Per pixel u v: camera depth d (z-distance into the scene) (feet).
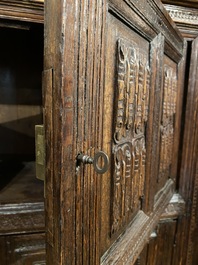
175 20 3.05
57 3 1.01
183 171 3.76
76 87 1.13
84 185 1.29
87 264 1.43
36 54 3.94
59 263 1.17
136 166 2.12
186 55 3.41
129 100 1.81
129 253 1.91
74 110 1.13
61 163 1.08
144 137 2.28
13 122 4.03
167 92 2.89
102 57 1.34
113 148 1.67
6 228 2.66
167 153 3.24
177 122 3.52
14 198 2.86
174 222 3.83
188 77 3.51
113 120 1.64
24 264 2.79
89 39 1.19
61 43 1.01
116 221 1.83
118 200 1.83
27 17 2.26
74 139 1.16
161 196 3.05
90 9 1.17
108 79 1.52
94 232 1.47
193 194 3.80
